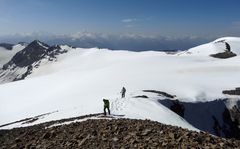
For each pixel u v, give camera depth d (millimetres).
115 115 39688
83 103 66750
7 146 20391
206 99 67312
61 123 34969
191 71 108812
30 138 21641
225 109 66688
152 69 121500
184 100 64375
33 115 79375
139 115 40562
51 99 92875
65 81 138000
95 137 19000
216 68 113062
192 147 15383
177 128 20875
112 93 71875
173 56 165500
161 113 42219
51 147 18172
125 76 105375
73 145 17922
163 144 16000
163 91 73250
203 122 61375
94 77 120250
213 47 195750
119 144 16953
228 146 16188
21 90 133875
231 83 84375
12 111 94812
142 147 15773
